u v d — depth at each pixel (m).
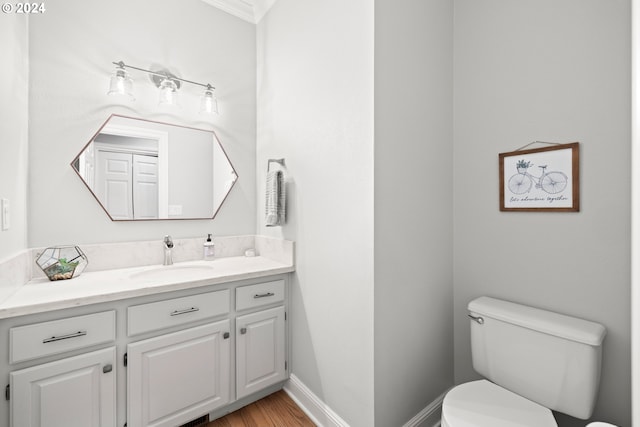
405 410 1.43
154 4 1.87
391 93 1.33
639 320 0.61
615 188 1.17
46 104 1.54
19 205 1.37
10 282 1.21
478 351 1.43
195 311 1.48
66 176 1.60
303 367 1.74
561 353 1.16
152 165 1.87
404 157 1.41
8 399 1.07
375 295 1.28
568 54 1.29
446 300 1.67
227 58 2.15
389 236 1.34
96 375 1.23
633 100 0.64
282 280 1.81
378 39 1.28
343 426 1.44
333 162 1.50
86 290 1.28
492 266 1.55
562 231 1.31
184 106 1.98
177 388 1.43
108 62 1.72
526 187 1.41
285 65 1.91
